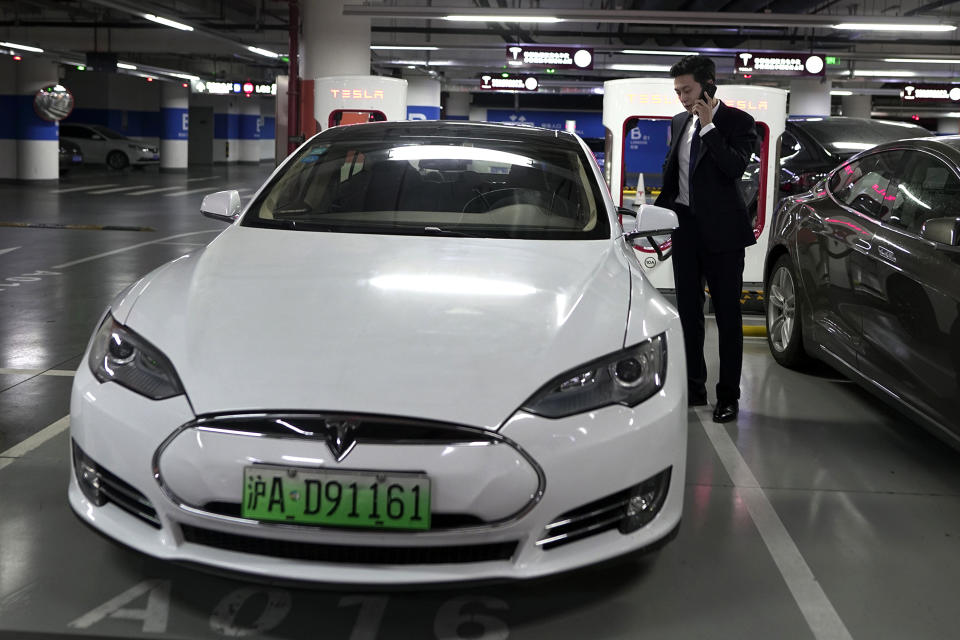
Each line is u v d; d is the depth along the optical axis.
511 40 22.88
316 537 2.05
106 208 15.90
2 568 2.53
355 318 2.30
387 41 23.31
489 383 2.12
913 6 19.25
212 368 2.16
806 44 23.12
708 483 3.35
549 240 2.88
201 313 2.36
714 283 4.05
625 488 2.17
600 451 2.13
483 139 3.55
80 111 36.94
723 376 4.10
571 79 27.98
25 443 3.58
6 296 7.04
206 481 2.06
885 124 8.88
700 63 3.79
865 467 3.56
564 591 2.50
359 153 3.43
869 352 3.81
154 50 22.89
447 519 2.07
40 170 22.94
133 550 2.19
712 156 3.91
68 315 6.32
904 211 3.74
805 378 4.91
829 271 4.28
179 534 2.14
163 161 34.16
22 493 3.07
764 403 4.42
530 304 2.39
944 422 3.21
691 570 2.64
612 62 23.97
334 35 12.37
